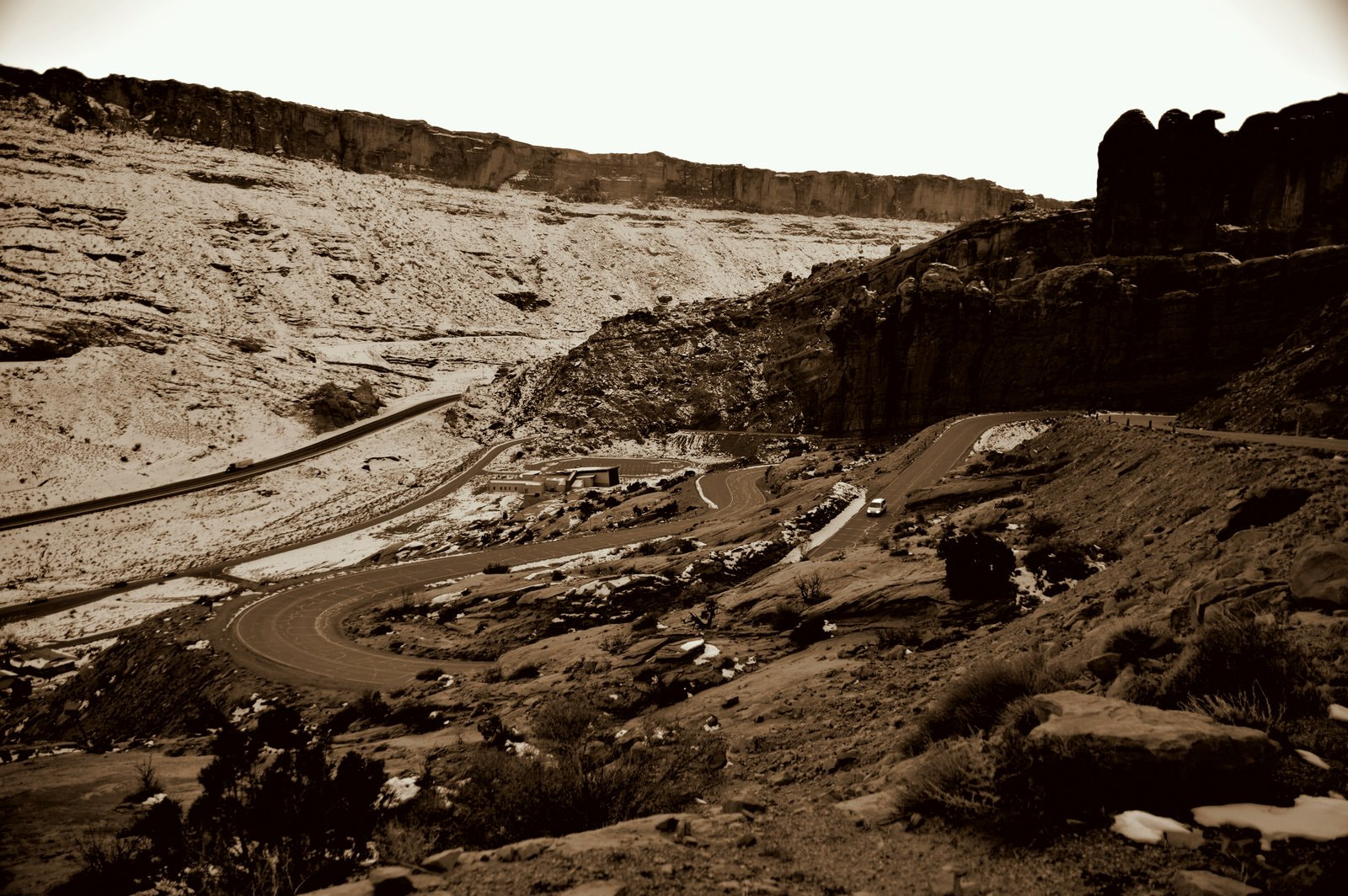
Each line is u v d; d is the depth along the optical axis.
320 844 9.18
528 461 135.00
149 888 9.40
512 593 54.41
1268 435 33.12
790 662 23.80
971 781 7.32
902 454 71.44
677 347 160.25
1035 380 93.25
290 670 44.72
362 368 191.00
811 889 6.00
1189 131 95.00
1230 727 6.54
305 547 101.00
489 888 6.20
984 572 24.88
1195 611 10.71
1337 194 91.44
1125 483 33.00
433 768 17.66
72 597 84.50
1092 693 8.98
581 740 15.82
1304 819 5.55
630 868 6.48
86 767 19.34
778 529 54.16
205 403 151.75
